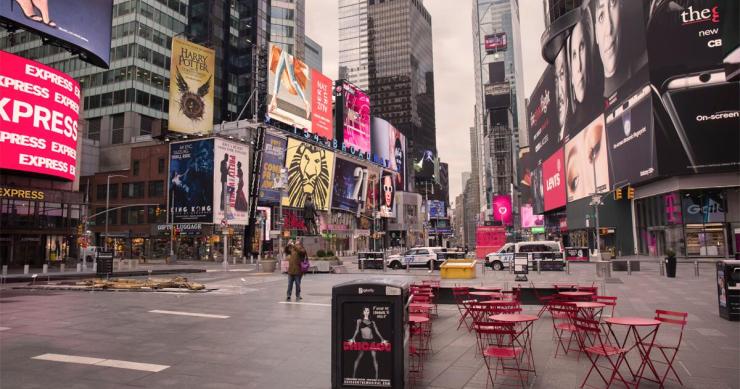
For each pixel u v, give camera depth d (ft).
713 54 136.87
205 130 215.72
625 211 180.75
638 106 152.87
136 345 30.96
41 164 145.59
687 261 131.34
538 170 341.82
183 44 206.69
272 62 240.32
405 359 19.98
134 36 275.59
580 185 224.74
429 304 37.65
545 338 33.24
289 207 250.37
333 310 19.76
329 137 291.17
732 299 38.88
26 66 142.31
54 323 39.40
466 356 28.12
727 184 135.85
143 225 220.84
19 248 154.40
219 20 330.54
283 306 49.83
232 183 213.66
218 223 204.23
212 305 50.70
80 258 168.86
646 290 61.98
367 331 19.31
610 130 180.14
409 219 439.22
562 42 253.65
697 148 136.56
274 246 230.07
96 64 170.91
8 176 149.28
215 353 28.71
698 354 27.91
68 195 163.73
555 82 273.95
